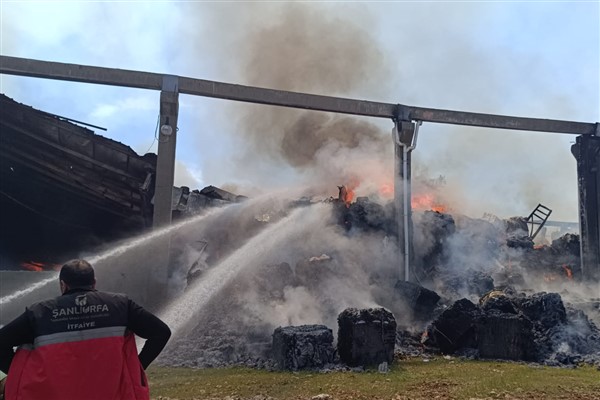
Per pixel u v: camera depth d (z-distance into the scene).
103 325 2.69
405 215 15.59
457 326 10.98
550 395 6.55
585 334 11.25
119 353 2.68
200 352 10.21
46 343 2.55
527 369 8.80
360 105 15.80
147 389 2.81
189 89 14.19
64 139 15.31
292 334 9.10
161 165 13.61
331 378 7.83
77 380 2.52
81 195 16.42
